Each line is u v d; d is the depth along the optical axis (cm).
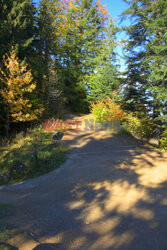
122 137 1348
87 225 327
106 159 803
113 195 456
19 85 1066
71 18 2753
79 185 532
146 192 464
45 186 546
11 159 741
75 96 2522
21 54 1517
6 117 1185
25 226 314
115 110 1616
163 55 1302
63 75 2458
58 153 852
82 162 765
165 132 1334
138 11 1409
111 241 278
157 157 856
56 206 409
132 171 639
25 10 1628
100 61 2405
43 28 2020
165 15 1179
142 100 1609
